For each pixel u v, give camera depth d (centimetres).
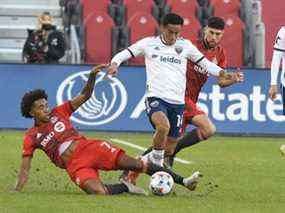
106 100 5734
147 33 6775
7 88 5750
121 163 3011
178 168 4103
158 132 3148
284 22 7294
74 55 6588
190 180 3031
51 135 3034
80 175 3003
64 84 5750
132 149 4903
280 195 3181
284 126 5812
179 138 3456
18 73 5756
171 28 3173
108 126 5747
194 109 3531
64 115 3081
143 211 2683
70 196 2981
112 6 7031
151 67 3216
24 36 7250
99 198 2922
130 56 3195
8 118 5762
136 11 7044
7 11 7356
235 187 3403
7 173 3750
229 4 7075
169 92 3206
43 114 3023
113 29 6762
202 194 3142
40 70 5762
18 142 5125
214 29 3541
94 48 6750
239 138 5716
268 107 5812
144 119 5772
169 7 7012
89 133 5719
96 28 6756
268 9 7319
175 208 2759
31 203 2823
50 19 6228
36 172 3775
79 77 5756
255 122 5812
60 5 7400
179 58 3222
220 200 2984
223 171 3988
